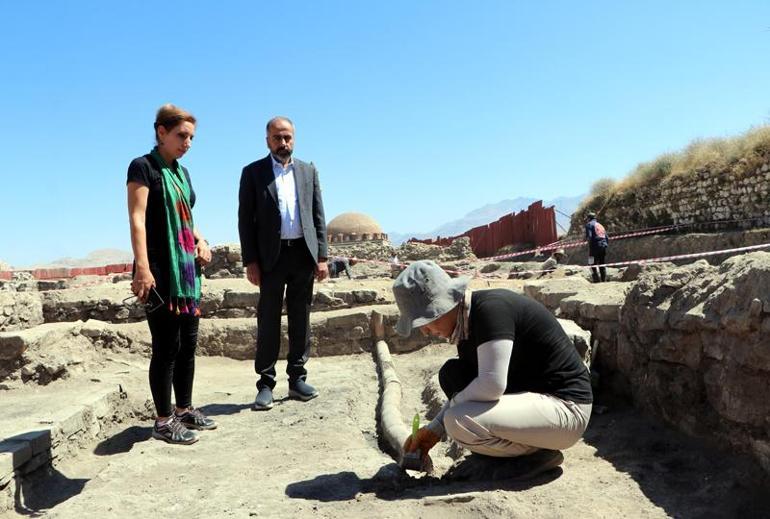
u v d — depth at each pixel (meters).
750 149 18.14
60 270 20.33
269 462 3.78
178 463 3.78
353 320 7.81
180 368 4.54
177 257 4.18
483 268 24.73
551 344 3.02
